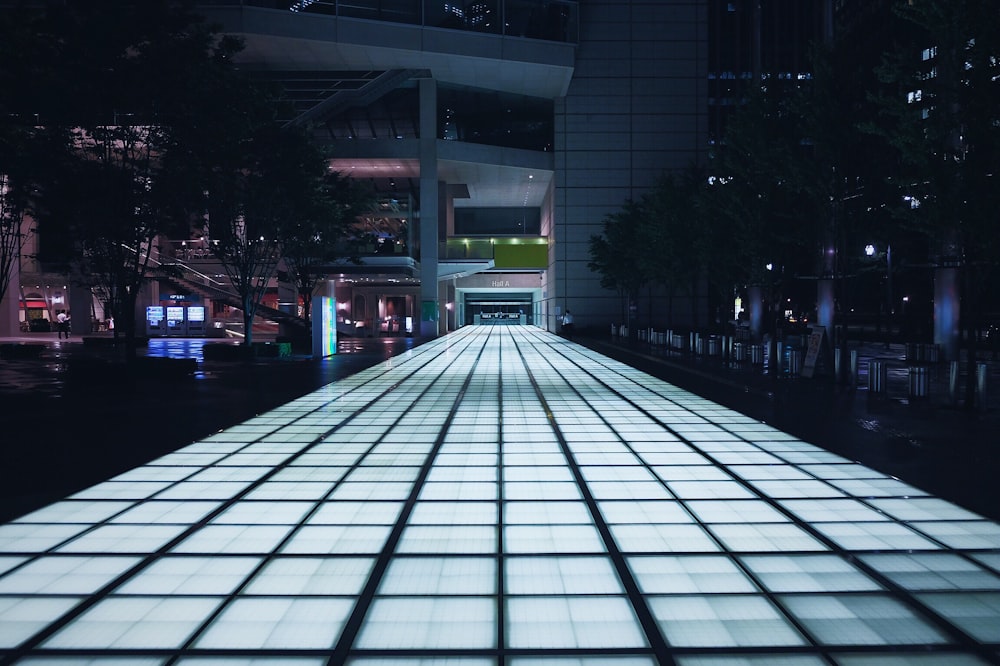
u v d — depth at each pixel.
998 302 33.59
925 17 12.02
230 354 26.75
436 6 43.84
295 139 26.09
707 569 5.07
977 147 11.47
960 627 4.14
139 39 17.64
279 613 4.34
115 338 33.72
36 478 7.83
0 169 17.16
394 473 8.14
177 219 19.92
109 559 5.29
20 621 4.24
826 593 4.63
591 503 6.82
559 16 47.53
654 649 3.88
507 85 52.00
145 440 10.20
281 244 28.59
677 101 55.34
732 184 23.17
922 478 7.63
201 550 5.49
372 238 38.91
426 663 3.73
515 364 25.75
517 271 67.75
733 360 26.36
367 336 55.41
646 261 36.09
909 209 12.85
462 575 4.96
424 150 50.31
